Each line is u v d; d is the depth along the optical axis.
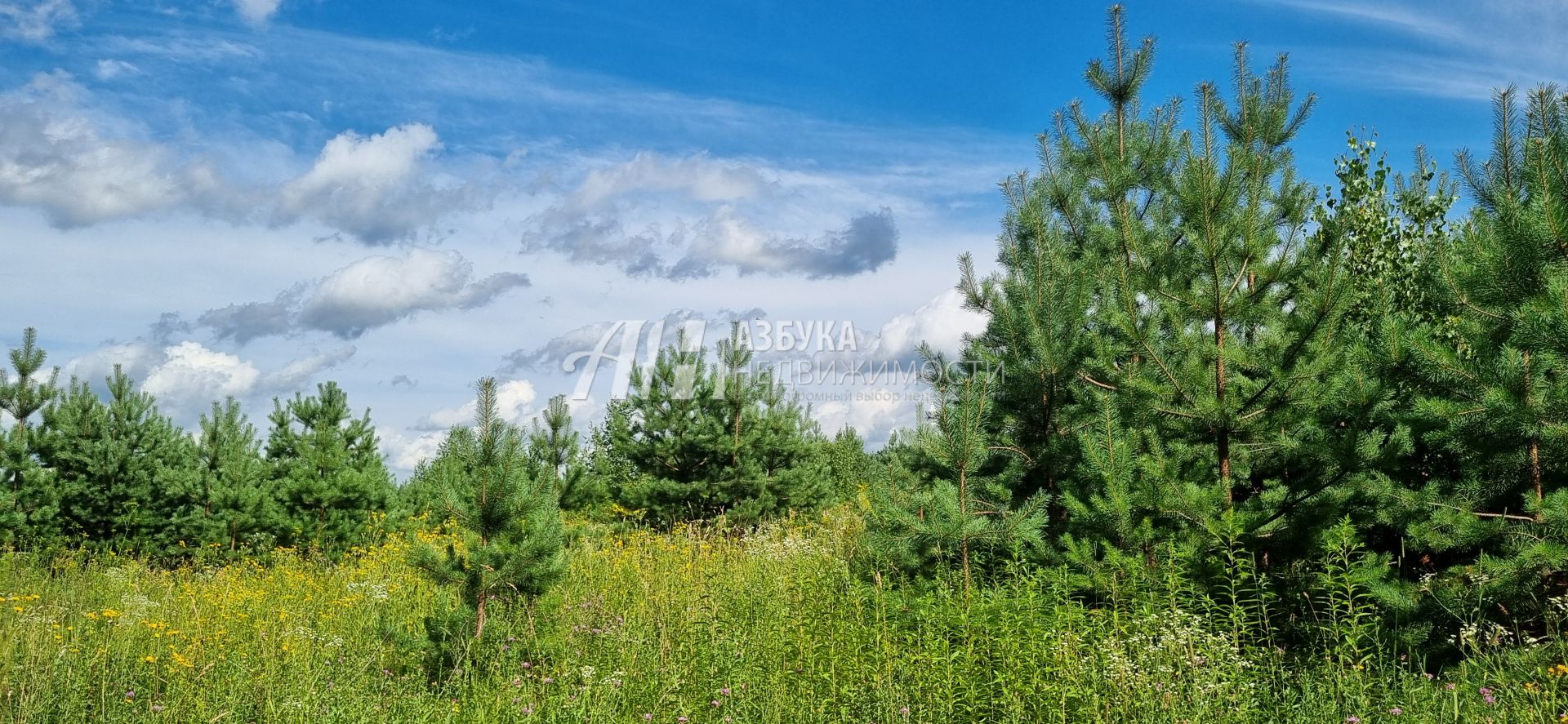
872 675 6.58
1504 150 8.05
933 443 9.05
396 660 8.19
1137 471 8.67
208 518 14.35
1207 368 8.41
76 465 14.07
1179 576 7.45
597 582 11.21
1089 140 10.38
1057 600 7.61
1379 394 7.62
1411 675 6.22
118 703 6.96
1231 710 5.67
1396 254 11.15
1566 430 6.35
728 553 13.51
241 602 10.55
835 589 8.93
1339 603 6.84
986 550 9.11
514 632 8.02
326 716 6.58
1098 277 9.98
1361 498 7.96
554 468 8.60
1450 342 8.86
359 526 15.31
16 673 7.15
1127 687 6.02
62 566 12.84
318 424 17.33
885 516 8.79
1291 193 10.52
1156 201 10.92
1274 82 10.38
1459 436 7.08
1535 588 6.86
